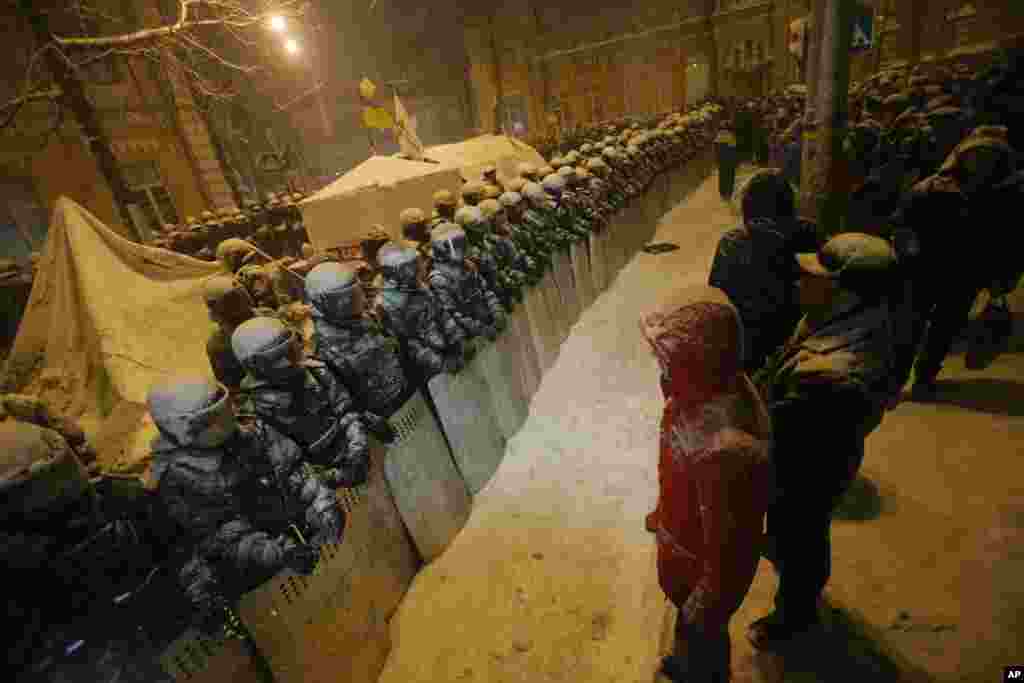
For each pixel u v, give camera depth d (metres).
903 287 3.10
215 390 1.99
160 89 17.50
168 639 1.91
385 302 3.50
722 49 28.30
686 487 1.59
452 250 3.91
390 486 3.29
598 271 7.79
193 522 2.03
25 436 1.56
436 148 11.17
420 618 3.09
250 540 2.09
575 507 3.79
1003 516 2.70
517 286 5.05
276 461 2.36
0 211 13.00
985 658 2.11
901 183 4.48
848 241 1.80
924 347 3.63
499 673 2.71
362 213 8.38
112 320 4.79
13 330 8.45
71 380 4.65
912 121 5.95
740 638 2.39
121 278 5.12
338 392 2.78
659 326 1.45
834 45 4.41
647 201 10.45
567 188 7.12
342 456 2.73
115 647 1.77
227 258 4.98
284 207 14.03
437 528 3.52
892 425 3.52
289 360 2.41
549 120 28.67
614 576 3.17
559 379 5.62
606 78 32.66
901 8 18.88
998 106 6.07
